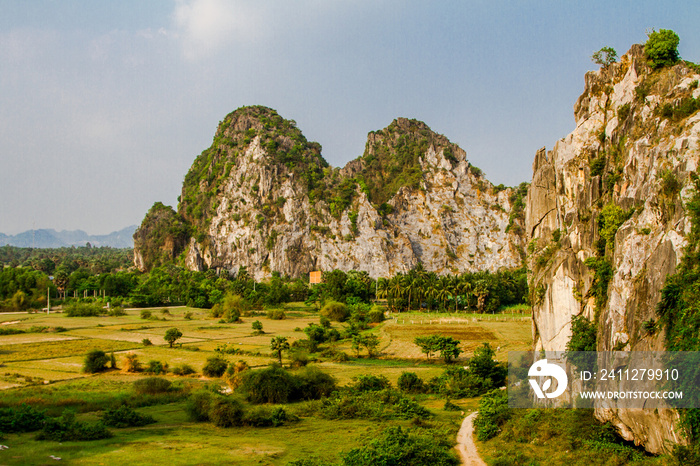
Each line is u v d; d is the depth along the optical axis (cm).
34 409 4381
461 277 18475
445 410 4834
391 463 3011
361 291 18538
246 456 3253
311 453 3338
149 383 5588
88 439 3606
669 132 3453
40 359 7669
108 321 13350
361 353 8938
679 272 2750
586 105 4862
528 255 5153
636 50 4331
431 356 8525
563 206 4734
